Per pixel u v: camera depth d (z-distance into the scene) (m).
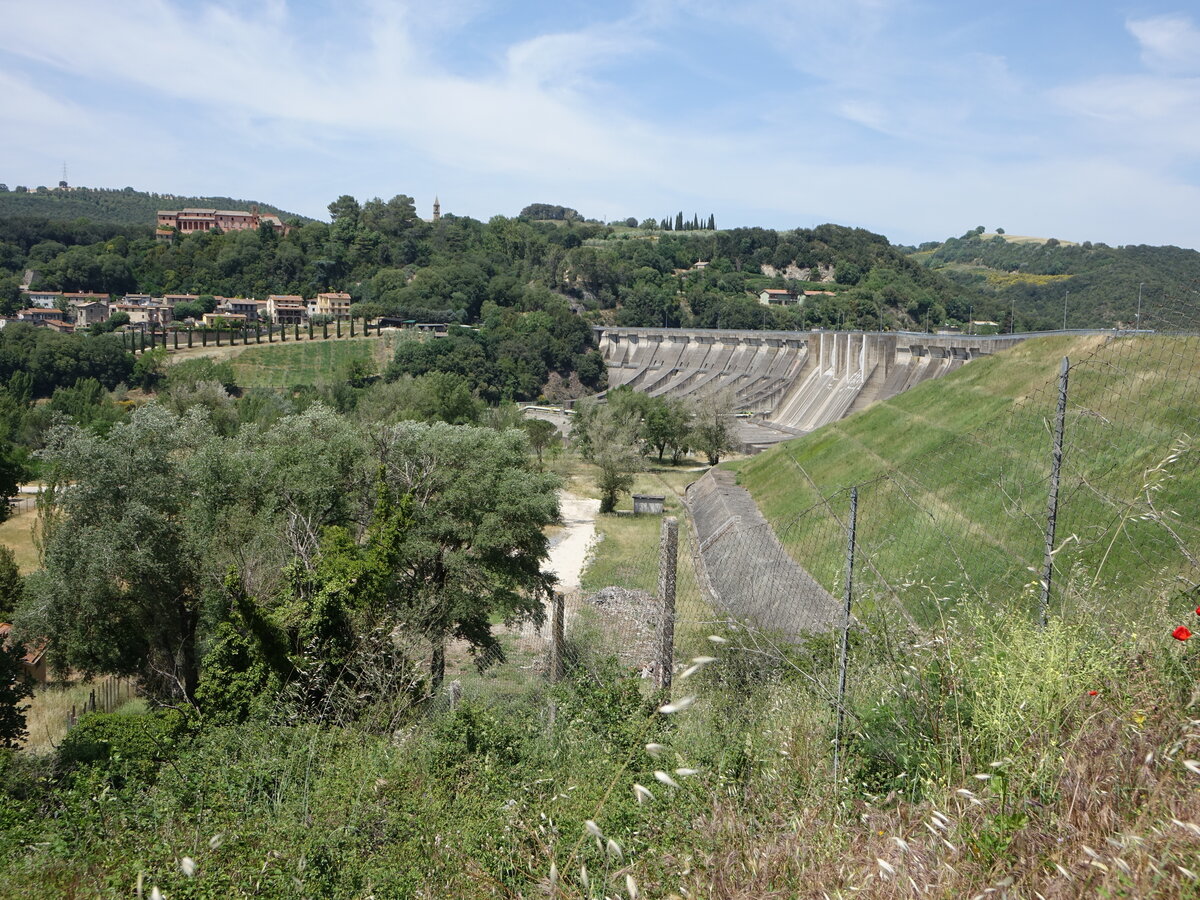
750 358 176.38
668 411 103.44
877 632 10.09
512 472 36.00
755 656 14.89
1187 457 16.80
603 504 75.69
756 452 110.12
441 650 30.14
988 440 29.09
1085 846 4.45
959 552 17.31
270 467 35.38
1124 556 13.63
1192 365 23.52
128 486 32.44
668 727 10.16
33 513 68.56
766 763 8.25
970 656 8.11
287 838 8.59
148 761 15.04
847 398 125.19
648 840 6.77
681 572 42.72
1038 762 6.01
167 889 7.22
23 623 30.98
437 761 10.85
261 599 28.64
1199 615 7.61
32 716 32.59
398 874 7.67
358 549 25.83
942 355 117.81
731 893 5.50
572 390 183.12
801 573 25.84
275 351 177.75
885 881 5.04
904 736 7.66
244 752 12.88
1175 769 5.37
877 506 28.17
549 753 10.85
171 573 31.72
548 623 40.22
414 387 107.44
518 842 7.22
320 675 17.48
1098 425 21.03
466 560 33.03
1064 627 7.84
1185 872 4.05
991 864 5.11
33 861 8.69
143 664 33.34
